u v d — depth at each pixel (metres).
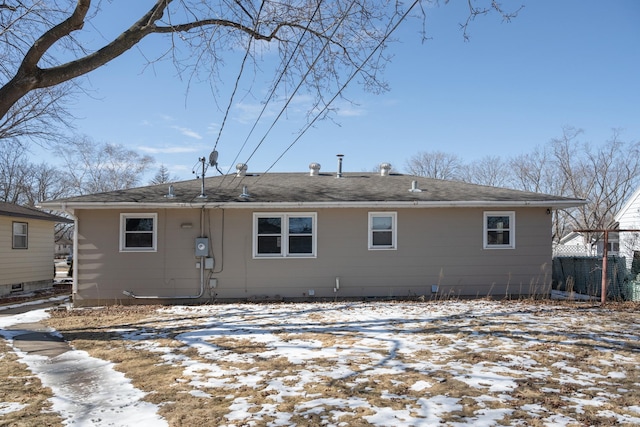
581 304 12.29
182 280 13.03
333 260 13.34
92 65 7.81
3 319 11.06
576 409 4.72
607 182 34.84
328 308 11.79
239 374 6.17
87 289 12.82
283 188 14.59
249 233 13.24
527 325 9.20
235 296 13.16
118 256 12.91
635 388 5.38
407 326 9.20
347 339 8.07
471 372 5.99
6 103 7.41
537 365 6.32
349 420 4.52
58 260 56.31
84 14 7.30
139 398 5.42
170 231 13.06
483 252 13.50
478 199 13.30
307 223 13.42
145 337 8.69
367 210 13.44
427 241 13.45
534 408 4.75
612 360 6.57
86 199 12.65
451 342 7.73
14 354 7.70
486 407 4.79
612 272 13.75
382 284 13.38
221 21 9.02
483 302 12.72
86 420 4.81
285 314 10.88
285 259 13.27
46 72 7.55
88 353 7.68
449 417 4.54
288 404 5.00
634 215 22.03
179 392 5.54
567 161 36.34
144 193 13.73
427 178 16.56
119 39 7.96
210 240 13.15
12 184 41.88
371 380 5.73
